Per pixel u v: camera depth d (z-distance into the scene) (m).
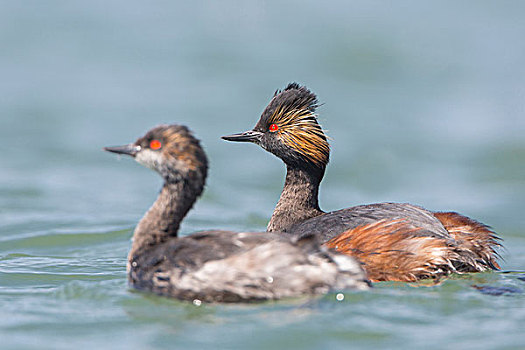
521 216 15.98
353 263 8.84
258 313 8.24
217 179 18.66
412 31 36.62
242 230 14.41
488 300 8.88
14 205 16.00
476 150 21.69
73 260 12.05
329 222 10.43
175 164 9.51
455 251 9.77
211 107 25.52
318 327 7.89
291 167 11.71
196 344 7.46
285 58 32.91
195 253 8.73
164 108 25.36
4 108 25.14
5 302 9.06
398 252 9.65
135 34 36.81
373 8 40.75
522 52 33.97
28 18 38.50
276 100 11.69
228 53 33.88
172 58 33.00
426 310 8.50
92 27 37.72
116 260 12.09
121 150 9.77
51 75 30.11
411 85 29.58
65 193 17.17
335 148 21.58
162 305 8.62
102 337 7.74
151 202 16.75
